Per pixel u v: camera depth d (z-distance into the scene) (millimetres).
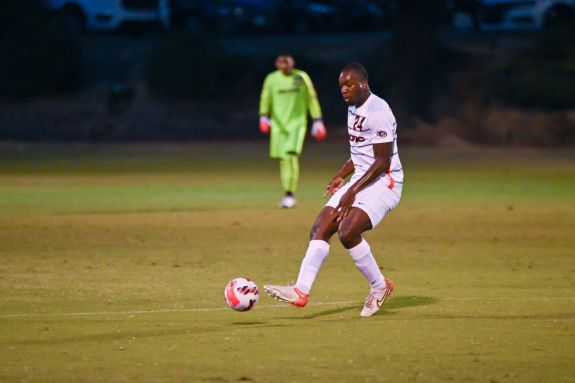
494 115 130125
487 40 146375
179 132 127750
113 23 146750
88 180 84062
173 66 132375
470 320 31078
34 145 116188
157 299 34531
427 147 121250
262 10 150375
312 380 23562
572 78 134125
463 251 47344
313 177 89062
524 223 58000
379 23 155750
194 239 50531
